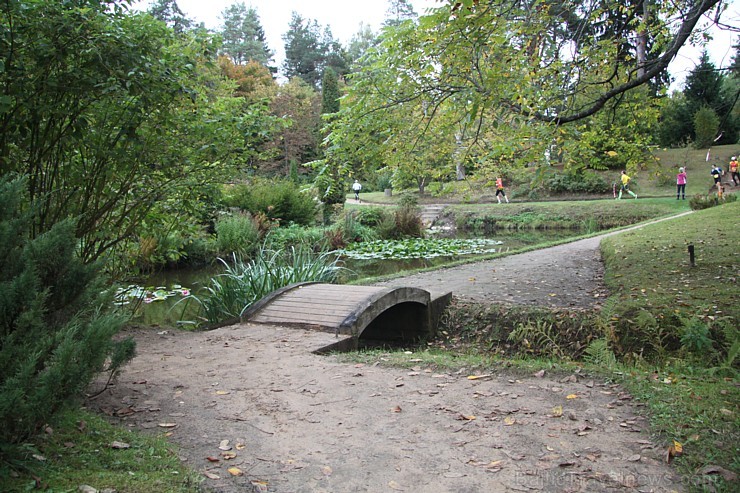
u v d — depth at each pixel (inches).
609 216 1038.4
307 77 2719.0
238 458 116.3
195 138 250.4
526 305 305.7
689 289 293.4
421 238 888.3
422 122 314.2
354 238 851.4
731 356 195.5
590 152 308.0
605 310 266.2
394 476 108.1
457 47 237.1
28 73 194.5
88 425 124.0
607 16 318.3
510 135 273.9
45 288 106.8
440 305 316.8
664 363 226.5
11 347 96.6
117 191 253.9
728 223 553.9
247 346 220.2
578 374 175.2
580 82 292.5
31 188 218.8
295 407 148.3
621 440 122.2
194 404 150.4
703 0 248.8
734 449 113.2
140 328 258.5
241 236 677.9
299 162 1688.0
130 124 218.7
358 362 197.3
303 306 270.5
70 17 193.5
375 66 279.3
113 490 93.0
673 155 1429.6
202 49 251.0
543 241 827.4
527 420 135.9
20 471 95.6
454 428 131.7
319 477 108.0
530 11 273.9
